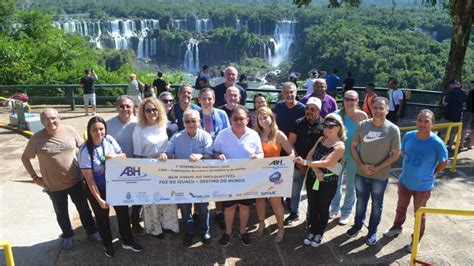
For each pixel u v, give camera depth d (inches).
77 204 177.5
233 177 176.1
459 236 195.3
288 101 195.5
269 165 176.6
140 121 172.9
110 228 190.9
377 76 1333.7
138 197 171.0
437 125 264.7
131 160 166.4
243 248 182.7
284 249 182.7
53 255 175.6
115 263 170.6
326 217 179.5
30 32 1422.2
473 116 312.3
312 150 177.5
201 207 181.0
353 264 173.8
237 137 174.2
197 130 173.6
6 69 845.2
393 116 386.9
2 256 174.2
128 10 6038.4
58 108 517.7
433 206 226.4
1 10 1380.4
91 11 5511.8
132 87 446.9
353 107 191.6
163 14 5708.7
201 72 410.3
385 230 199.2
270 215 211.9
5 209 217.8
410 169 176.4
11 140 366.9
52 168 165.8
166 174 171.6
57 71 922.1
